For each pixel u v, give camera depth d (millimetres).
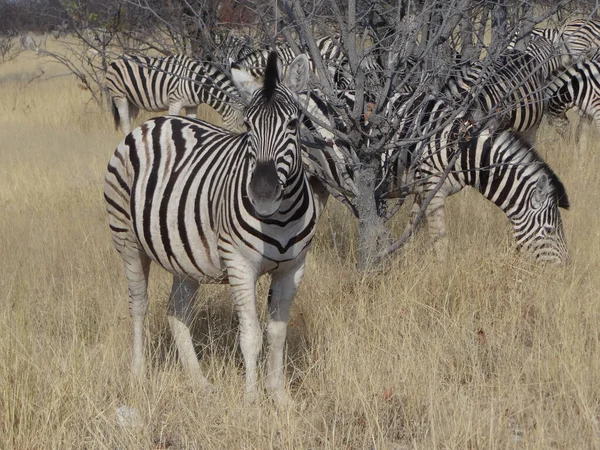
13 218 14414
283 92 6617
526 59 14602
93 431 7051
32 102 29203
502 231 12125
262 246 6902
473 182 10766
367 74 10562
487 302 9516
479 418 6914
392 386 7781
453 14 9531
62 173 18188
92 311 9969
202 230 7422
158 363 8594
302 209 6941
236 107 11500
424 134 10266
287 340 9148
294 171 6629
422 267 10336
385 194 10719
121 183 8250
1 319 8352
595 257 10750
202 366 8797
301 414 7301
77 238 13094
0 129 24781
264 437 6859
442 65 10000
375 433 7090
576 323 8758
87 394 7246
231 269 7121
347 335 8602
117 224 8422
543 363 7992
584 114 16922
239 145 7324
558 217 10461
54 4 45938
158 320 9758
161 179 7734
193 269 7707
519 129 14211
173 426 7340
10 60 45750
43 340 8617
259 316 9469
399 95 10656
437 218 11031
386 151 10266
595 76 16344
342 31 9875
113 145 21781
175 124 8188
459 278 9977
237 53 15031
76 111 27047
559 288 9555
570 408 7145
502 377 7816
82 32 27438
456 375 7977
